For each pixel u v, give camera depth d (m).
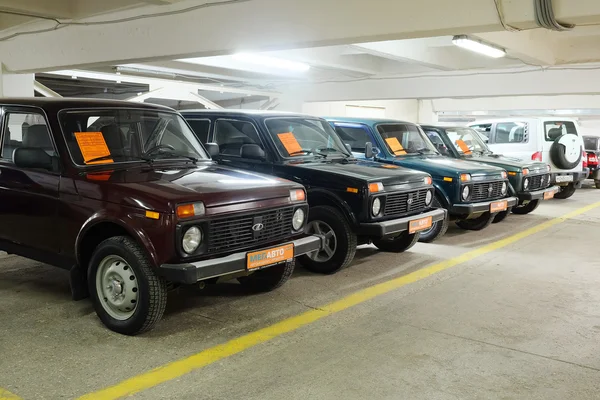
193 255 4.30
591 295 5.84
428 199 7.10
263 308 5.25
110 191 4.46
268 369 4.00
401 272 6.60
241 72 14.62
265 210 4.79
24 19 9.98
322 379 3.86
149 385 3.74
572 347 4.47
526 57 11.27
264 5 7.67
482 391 3.72
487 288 6.04
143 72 13.62
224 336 4.58
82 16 9.30
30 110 5.13
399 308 5.33
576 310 5.37
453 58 14.09
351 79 16.08
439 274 6.55
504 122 13.24
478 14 6.40
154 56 8.73
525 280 6.39
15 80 10.80
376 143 8.31
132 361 4.09
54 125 4.89
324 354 4.27
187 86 14.12
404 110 22.64
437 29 6.63
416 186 6.82
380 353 4.30
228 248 4.54
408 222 6.52
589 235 9.08
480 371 4.02
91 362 4.06
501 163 10.01
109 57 9.23
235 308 5.25
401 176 6.63
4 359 4.07
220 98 18.11
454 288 6.02
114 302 4.57
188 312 5.12
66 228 4.74
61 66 9.88
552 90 14.05
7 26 10.29
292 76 15.46
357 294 5.72
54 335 4.52
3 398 3.53
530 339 4.62
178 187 4.46
